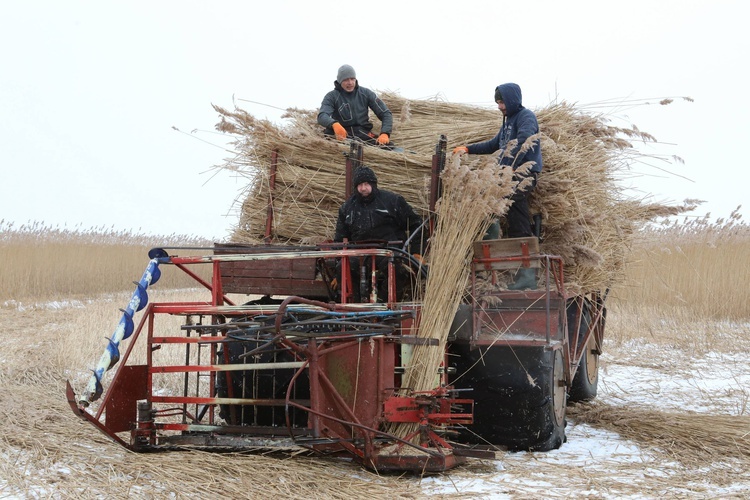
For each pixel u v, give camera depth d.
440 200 6.30
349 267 6.03
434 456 5.03
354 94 7.87
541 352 5.86
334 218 7.11
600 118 7.50
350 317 5.29
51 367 8.91
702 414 7.29
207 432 5.56
